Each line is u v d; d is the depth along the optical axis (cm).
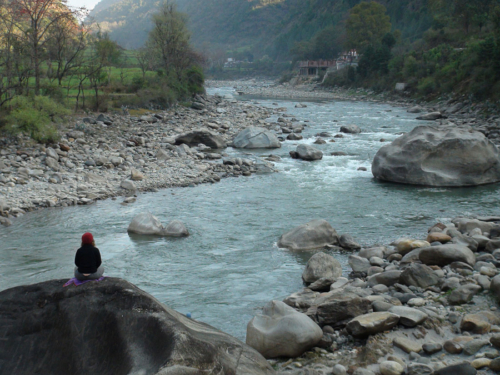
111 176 2384
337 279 1168
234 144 3409
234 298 1133
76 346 604
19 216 1781
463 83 6581
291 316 865
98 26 5916
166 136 3541
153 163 2678
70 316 623
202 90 7200
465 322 862
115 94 5394
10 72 3366
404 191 2161
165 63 6744
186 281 1235
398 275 1112
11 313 640
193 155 2939
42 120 2950
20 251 1433
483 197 2039
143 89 5497
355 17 12419
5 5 3831
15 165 2370
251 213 1855
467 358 775
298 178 2459
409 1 15975
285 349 835
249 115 5109
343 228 1661
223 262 1368
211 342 656
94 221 1742
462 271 1119
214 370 565
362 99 8988
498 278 992
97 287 641
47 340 620
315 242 1477
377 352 809
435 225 1558
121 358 575
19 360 611
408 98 8025
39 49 4094
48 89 3925
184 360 543
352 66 11638
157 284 1216
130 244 1514
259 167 2647
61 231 1625
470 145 2231
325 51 15500
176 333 568
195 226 1700
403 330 877
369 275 1208
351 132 4034
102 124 3803
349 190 2194
